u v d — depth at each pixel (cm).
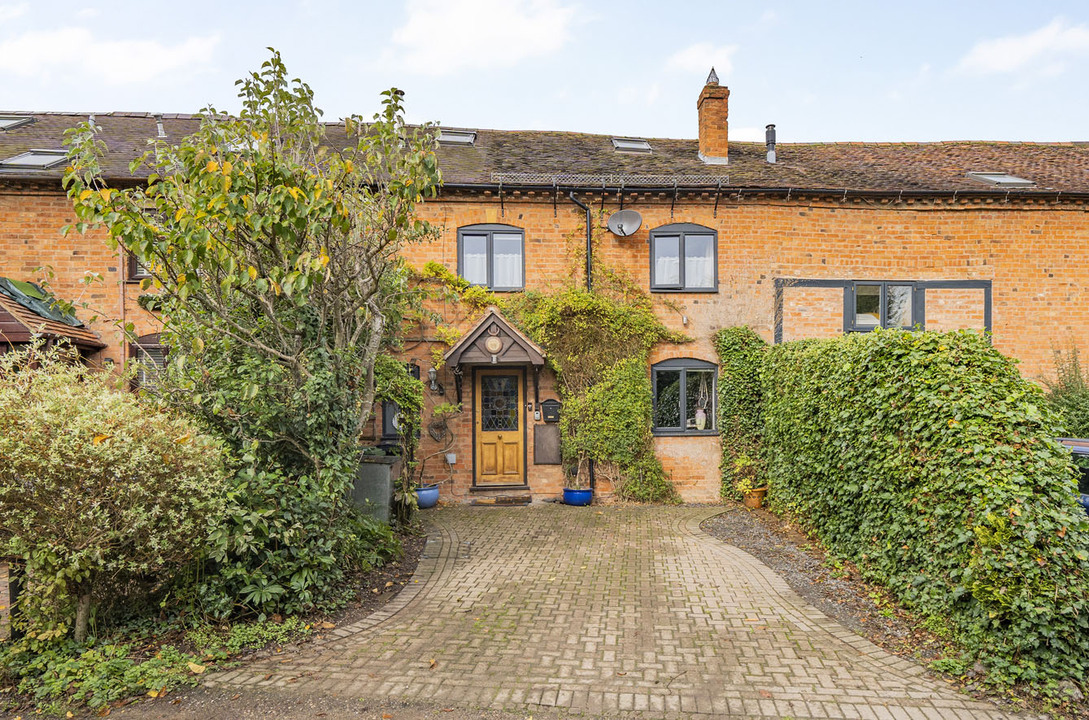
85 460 396
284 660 433
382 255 686
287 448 575
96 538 400
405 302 881
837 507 680
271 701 377
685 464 1082
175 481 424
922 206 1104
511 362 1010
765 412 1009
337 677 408
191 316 576
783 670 418
